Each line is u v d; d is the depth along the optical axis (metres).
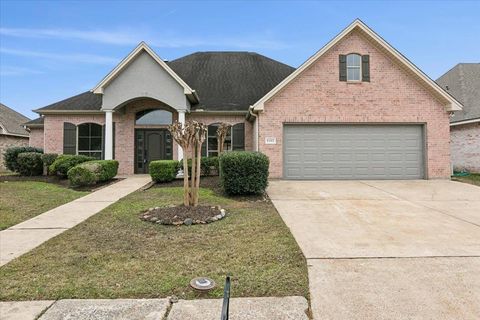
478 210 7.70
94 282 3.79
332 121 12.97
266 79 17.81
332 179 13.05
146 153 15.92
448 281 3.82
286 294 3.53
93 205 8.30
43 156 14.27
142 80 14.00
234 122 15.70
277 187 11.12
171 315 3.08
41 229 6.13
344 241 5.32
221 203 8.44
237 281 3.82
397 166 13.18
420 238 5.47
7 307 3.21
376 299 3.43
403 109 13.05
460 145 16.88
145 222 6.54
